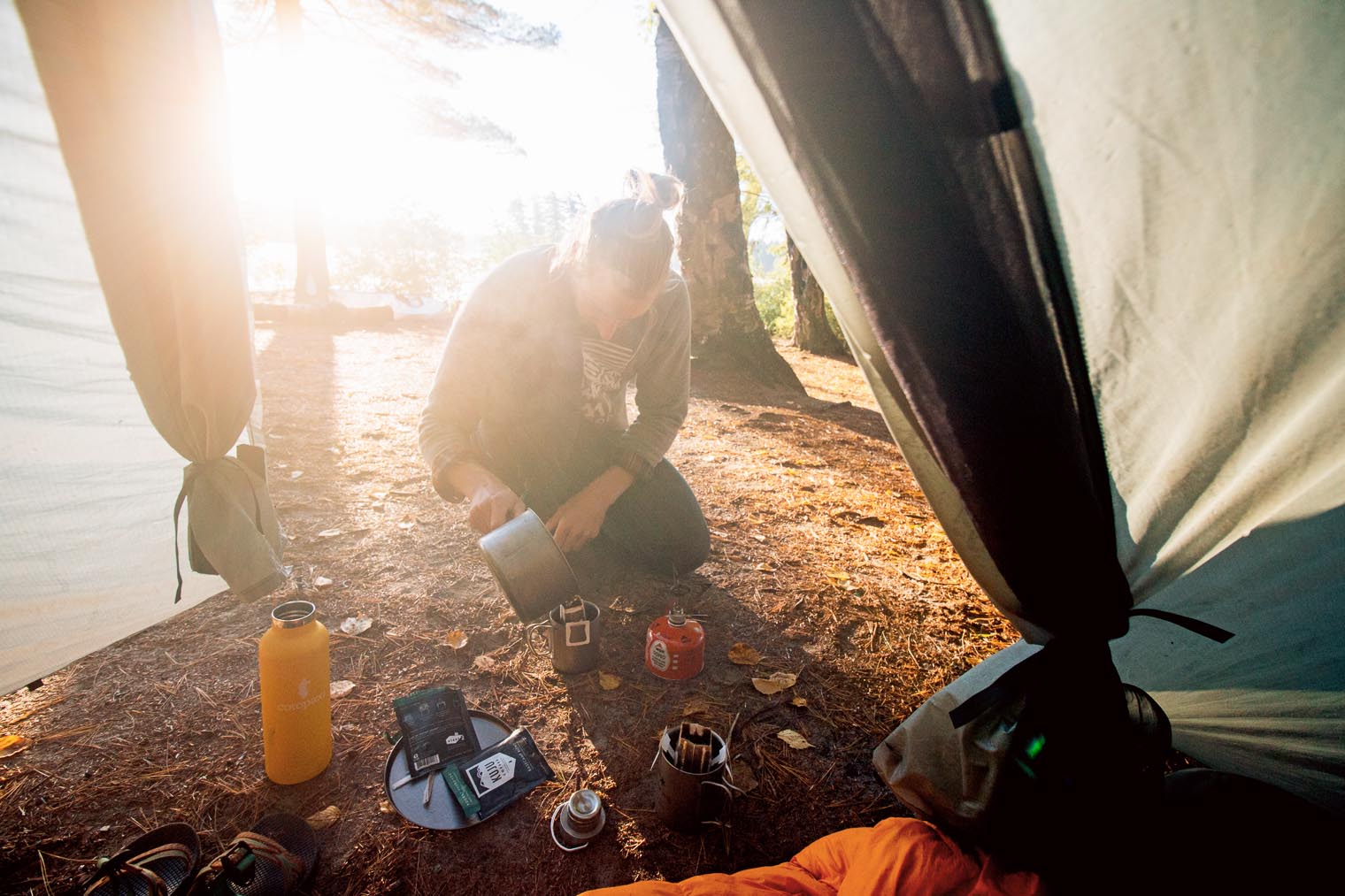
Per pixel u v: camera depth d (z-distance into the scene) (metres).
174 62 1.32
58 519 1.82
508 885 1.50
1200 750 1.83
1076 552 1.18
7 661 1.84
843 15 0.87
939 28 0.86
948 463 1.16
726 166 7.12
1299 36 0.79
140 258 1.42
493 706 2.06
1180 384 1.13
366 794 1.70
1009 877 1.32
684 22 0.99
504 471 2.65
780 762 1.93
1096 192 0.97
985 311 1.00
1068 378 1.16
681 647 2.20
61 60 1.23
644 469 2.52
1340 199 0.86
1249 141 0.87
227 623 2.38
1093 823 1.25
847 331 1.25
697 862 1.59
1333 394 1.03
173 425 1.61
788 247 11.59
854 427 5.80
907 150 0.92
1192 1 0.81
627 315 2.15
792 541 3.38
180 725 1.89
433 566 2.87
